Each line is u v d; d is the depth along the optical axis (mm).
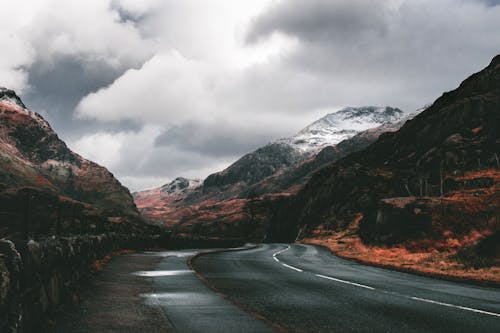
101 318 8508
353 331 8250
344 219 105500
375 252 49812
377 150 135875
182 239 48000
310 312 10180
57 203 11320
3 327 5438
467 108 105875
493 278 18359
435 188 87250
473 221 51562
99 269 17234
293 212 147250
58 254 9391
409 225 55312
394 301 11969
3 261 5742
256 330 7961
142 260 23781
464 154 92062
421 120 128125
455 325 8828
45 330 7383
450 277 19219
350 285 15773
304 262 29969
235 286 15164
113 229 35094
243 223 179875
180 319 8750
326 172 145125
